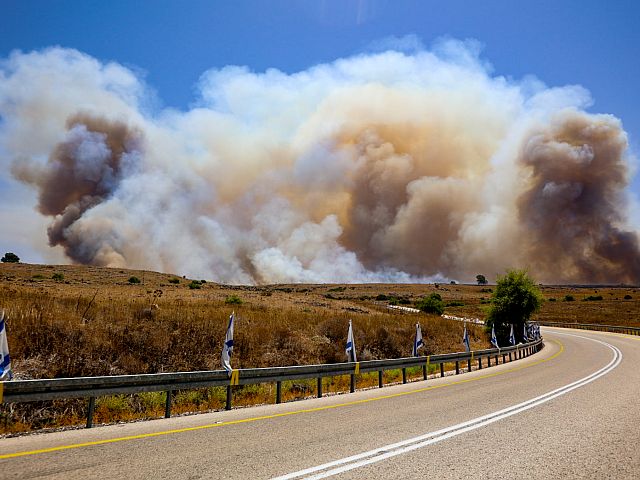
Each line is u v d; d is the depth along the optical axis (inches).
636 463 234.2
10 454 238.7
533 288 1545.3
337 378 698.8
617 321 2849.4
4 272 2566.4
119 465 220.5
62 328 589.9
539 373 717.9
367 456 241.1
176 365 635.5
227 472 211.0
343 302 2321.6
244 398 543.5
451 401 444.8
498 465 227.3
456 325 1692.9
